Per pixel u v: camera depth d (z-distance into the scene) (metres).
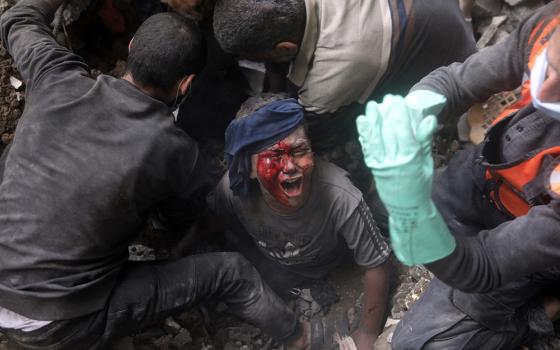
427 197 1.16
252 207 2.13
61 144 1.84
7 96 2.35
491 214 1.95
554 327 2.19
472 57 1.68
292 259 2.32
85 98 1.85
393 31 2.03
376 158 1.14
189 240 2.52
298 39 1.98
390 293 2.36
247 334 2.40
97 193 1.82
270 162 1.88
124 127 1.84
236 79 2.71
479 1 2.89
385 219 2.46
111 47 2.70
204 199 2.37
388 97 1.16
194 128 2.70
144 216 2.04
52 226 1.83
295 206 2.01
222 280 2.14
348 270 2.53
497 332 1.94
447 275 1.33
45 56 1.94
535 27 1.49
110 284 1.99
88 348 1.98
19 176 1.87
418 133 1.13
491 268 1.37
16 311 1.87
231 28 1.87
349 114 2.41
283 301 2.40
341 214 2.07
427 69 2.37
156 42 1.82
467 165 2.09
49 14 2.16
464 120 2.65
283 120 1.84
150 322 2.07
